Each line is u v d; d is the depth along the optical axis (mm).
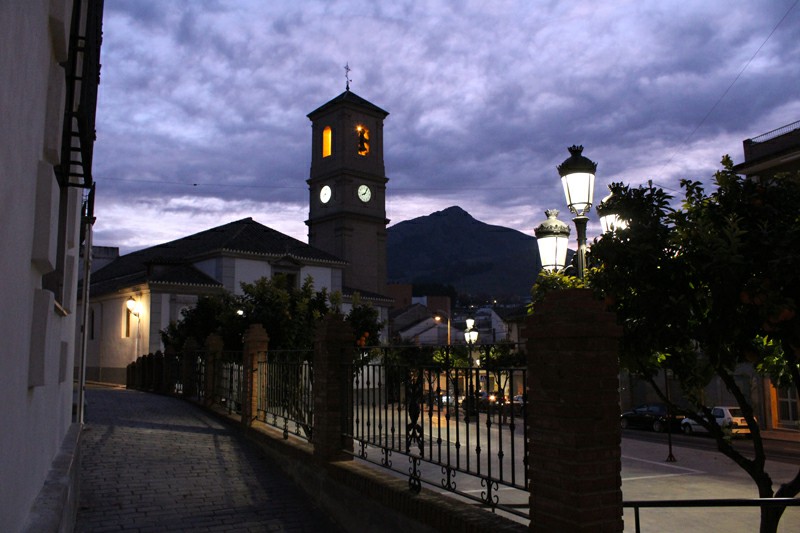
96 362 38562
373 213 55750
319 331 7902
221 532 6578
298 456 8383
